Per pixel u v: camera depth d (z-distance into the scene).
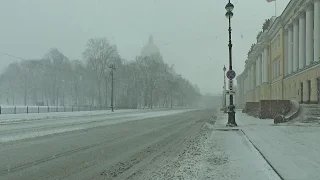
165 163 9.12
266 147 11.79
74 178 7.35
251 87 106.88
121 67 91.38
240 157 10.08
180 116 40.56
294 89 52.25
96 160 9.52
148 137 15.82
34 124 24.09
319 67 39.31
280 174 7.40
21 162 9.07
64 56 99.25
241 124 24.20
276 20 63.72
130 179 7.26
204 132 18.84
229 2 22.34
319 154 10.19
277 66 67.00
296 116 26.50
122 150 11.51
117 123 25.89
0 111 39.16
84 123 25.45
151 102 101.44
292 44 56.28
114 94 98.06
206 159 9.77
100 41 88.44
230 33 22.47
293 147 11.75
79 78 100.50
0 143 12.95
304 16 48.78
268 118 32.19
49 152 10.84
